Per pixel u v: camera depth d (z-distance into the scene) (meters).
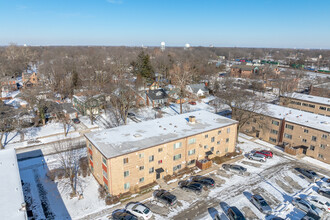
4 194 26.17
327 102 69.12
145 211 30.53
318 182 40.09
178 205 33.31
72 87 93.75
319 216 30.67
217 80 113.19
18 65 132.75
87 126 62.72
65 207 32.38
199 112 54.78
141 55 115.00
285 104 76.62
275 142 55.12
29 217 30.08
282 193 36.75
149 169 37.53
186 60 137.25
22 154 47.56
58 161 44.50
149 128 44.19
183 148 41.19
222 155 48.19
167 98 83.69
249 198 35.22
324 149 46.91
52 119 67.31
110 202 33.19
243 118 58.44
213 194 36.00
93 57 146.62
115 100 66.12
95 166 38.41
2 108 58.19
